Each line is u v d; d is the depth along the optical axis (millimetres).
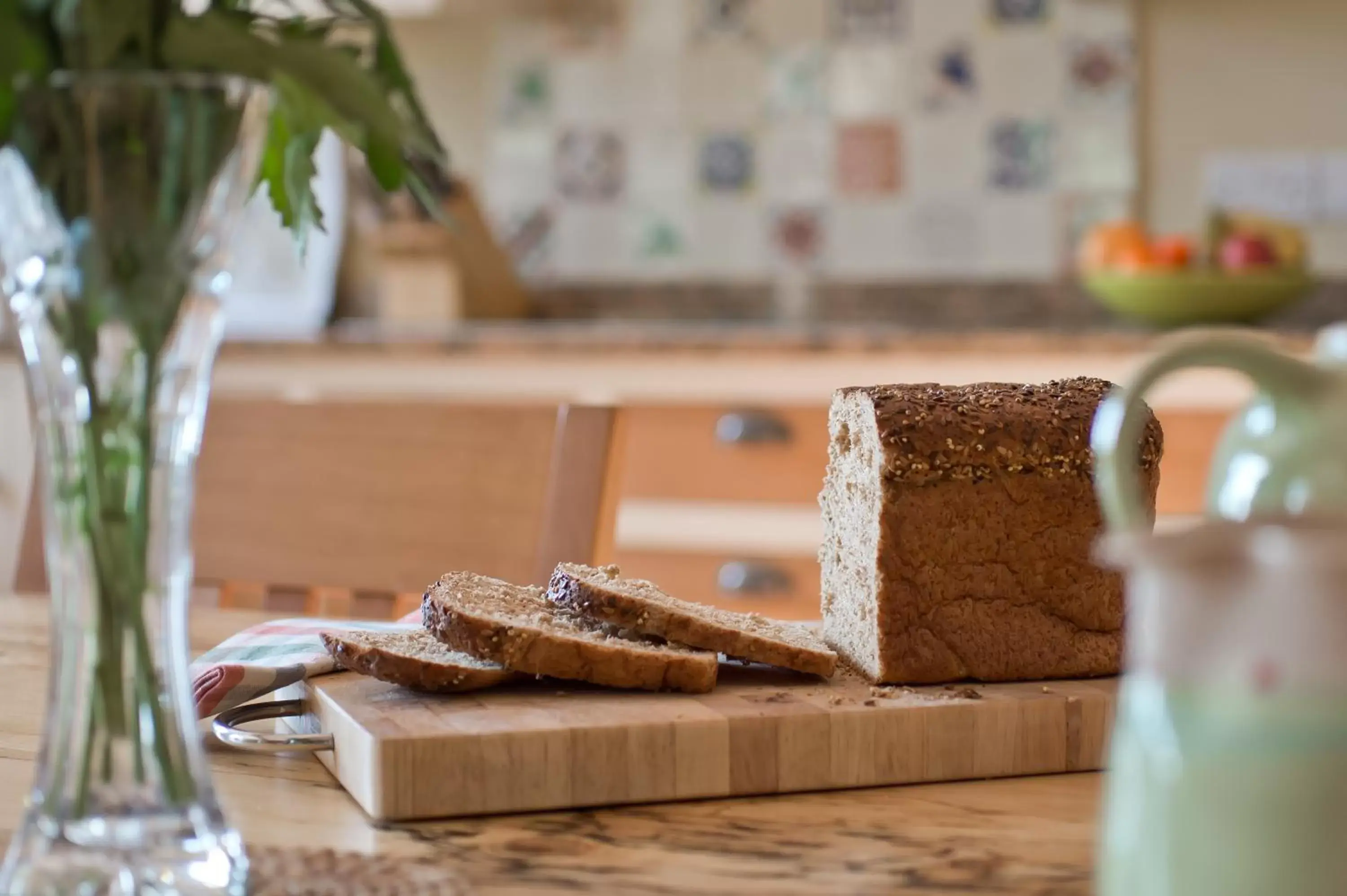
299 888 600
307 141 660
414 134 574
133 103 512
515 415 1351
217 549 1413
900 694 854
